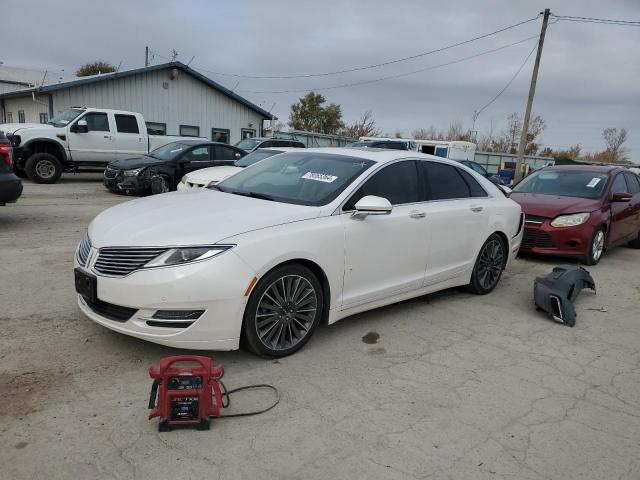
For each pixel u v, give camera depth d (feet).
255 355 12.62
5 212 30.48
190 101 81.10
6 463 8.22
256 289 11.58
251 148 57.93
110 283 11.12
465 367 12.81
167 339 10.97
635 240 32.50
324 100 175.22
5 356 11.71
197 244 11.10
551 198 27.17
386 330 14.93
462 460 9.02
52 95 69.10
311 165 15.57
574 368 13.19
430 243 15.98
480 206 18.07
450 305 17.71
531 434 9.98
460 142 90.27
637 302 19.72
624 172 30.81
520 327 15.98
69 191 42.80
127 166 40.29
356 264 13.73
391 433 9.70
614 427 10.43
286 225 12.30
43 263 19.33
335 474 8.45
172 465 8.44
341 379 11.71
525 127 82.33
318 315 13.03
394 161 15.66
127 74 73.36
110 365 11.56
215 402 10.12
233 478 8.21
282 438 9.35
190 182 32.78
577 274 19.03
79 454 8.57
